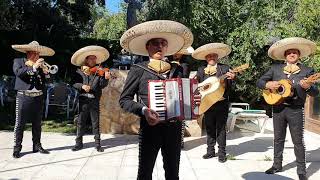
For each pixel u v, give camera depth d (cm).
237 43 1313
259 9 1301
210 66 739
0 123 1095
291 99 622
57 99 1248
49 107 1322
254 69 1359
